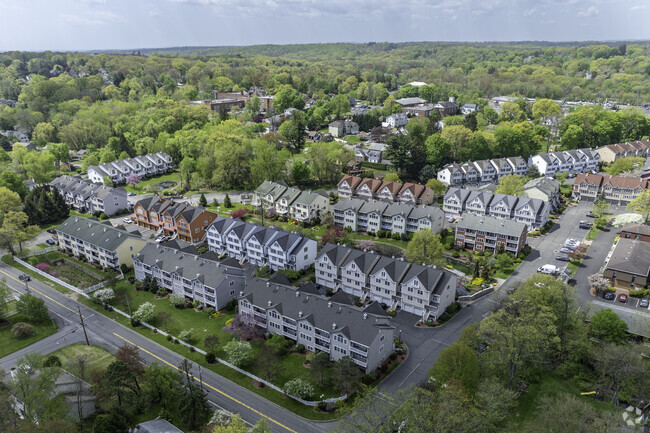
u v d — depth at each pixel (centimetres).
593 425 5738
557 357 7881
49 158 18162
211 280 9450
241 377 7581
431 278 9088
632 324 8500
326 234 12625
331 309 8019
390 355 7981
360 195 16000
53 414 5981
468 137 19062
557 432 5809
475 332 7425
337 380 7006
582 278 10706
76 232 12062
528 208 13188
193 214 12950
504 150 19738
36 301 9088
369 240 12975
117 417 6188
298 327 8125
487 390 6200
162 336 8744
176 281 10031
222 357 8100
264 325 8669
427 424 5403
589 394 7056
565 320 7975
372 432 5541
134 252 11494
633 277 10000
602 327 7831
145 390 6812
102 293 9806
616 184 15412
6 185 15650
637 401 6838
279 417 6694
